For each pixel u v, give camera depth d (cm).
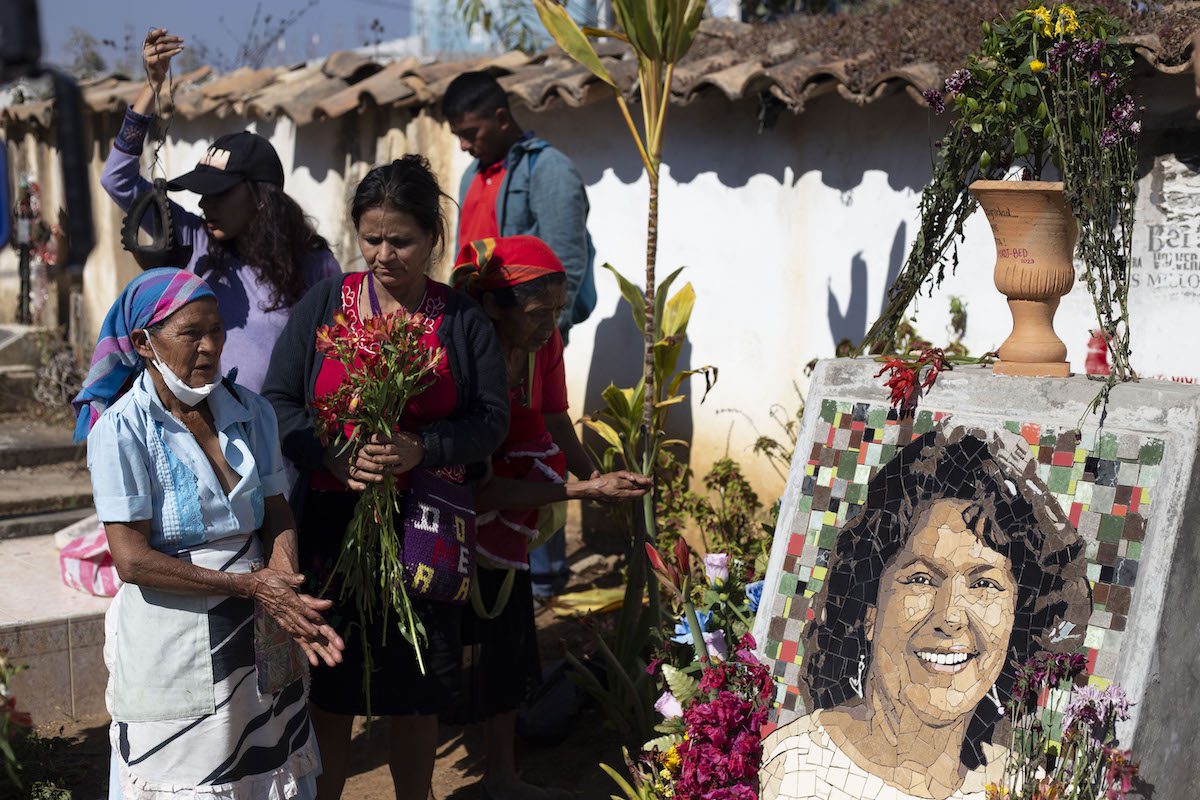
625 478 344
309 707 327
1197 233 414
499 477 351
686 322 530
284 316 363
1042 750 244
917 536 276
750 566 406
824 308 537
